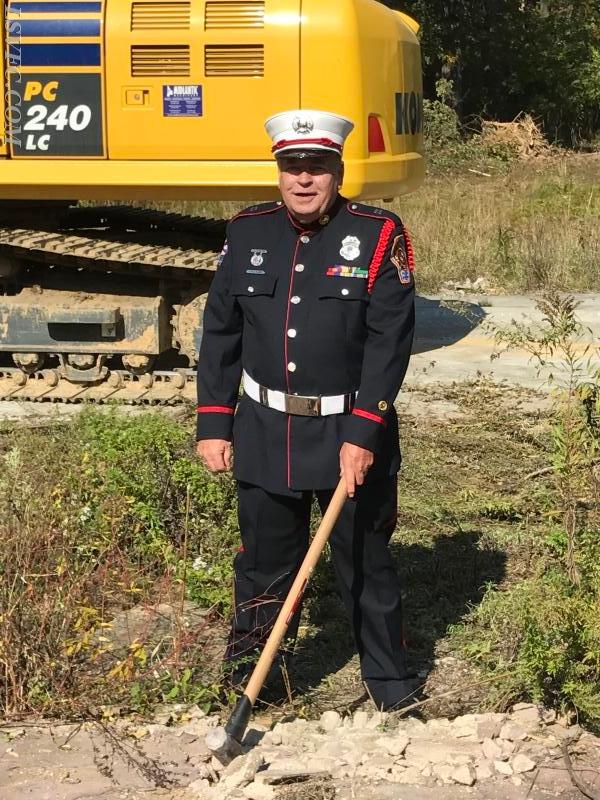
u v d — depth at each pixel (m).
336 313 3.84
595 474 4.82
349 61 7.87
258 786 3.54
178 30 7.79
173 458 5.76
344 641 4.78
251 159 7.87
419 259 13.67
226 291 4.02
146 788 3.59
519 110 29.94
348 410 3.93
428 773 3.65
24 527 4.52
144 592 4.75
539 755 3.77
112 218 9.82
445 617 4.98
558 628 4.05
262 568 4.13
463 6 28.47
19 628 4.16
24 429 6.92
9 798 3.54
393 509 4.04
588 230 14.45
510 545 5.69
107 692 4.14
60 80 7.88
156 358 8.44
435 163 24.69
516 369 9.36
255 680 3.71
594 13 30.69
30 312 8.34
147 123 7.88
